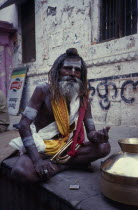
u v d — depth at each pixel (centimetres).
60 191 173
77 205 153
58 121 203
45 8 735
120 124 513
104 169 153
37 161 184
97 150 210
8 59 962
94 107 574
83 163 217
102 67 548
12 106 875
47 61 749
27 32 868
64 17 661
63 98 200
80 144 212
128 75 490
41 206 191
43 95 200
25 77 843
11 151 275
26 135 192
